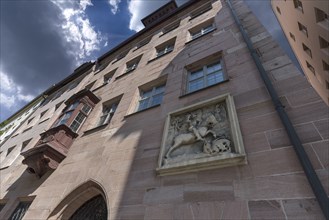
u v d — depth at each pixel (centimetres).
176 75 678
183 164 357
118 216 361
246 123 372
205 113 449
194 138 401
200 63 670
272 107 368
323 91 1434
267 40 538
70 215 518
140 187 387
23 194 655
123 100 769
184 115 483
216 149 349
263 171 290
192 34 939
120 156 500
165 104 571
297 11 1399
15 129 1770
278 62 449
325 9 1004
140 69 915
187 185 337
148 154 446
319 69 1355
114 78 1050
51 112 1389
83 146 664
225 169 324
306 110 326
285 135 313
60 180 580
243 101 418
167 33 1125
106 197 416
